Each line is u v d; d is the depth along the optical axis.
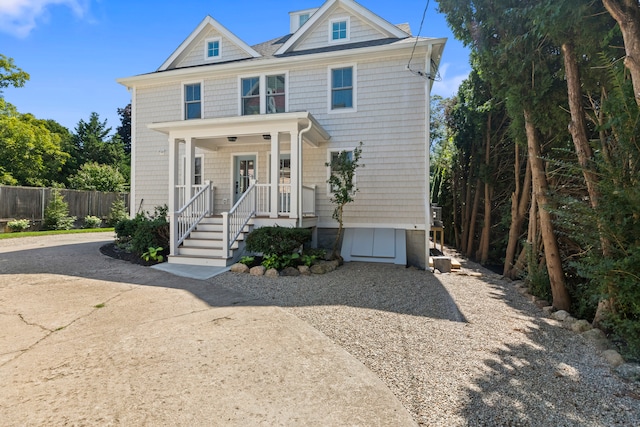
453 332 3.79
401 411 2.25
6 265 6.79
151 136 10.92
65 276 6.08
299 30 10.15
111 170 21.52
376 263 8.24
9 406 2.21
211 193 8.97
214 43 11.12
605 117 4.84
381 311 4.45
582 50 4.63
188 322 3.85
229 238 7.36
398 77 8.95
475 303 5.13
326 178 9.38
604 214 3.51
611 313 3.57
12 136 18.34
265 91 9.96
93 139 28.28
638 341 3.17
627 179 3.41
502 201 10.89
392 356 3.11
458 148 13.35
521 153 9.39
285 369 2.79
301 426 2.06
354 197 9.16
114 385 2.50
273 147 7.85
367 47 8.87
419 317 4.28
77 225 15.91
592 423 2.18
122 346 3.19
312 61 9.41
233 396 2.38
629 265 3.24
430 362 3.01
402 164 8.89
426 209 8.69
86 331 3.57
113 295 4.94
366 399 2.38
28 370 2.71
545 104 5.63
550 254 5.18
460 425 2.12
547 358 3.19
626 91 3.47
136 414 2.15
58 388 2.45
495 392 2.53
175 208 8.31
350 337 3.54
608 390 2.61
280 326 3.78
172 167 8.30
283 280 6.14
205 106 10.47
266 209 9.29
